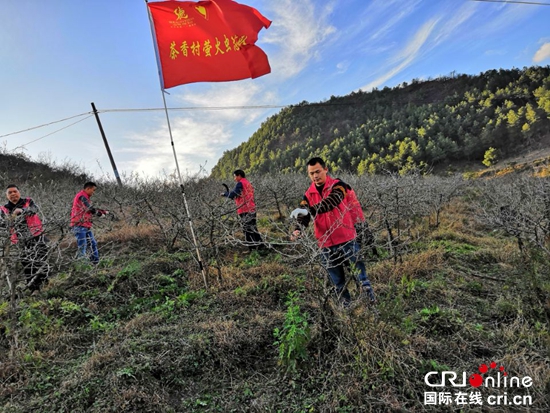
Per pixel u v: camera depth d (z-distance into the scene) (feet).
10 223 9.67
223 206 16.38
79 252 14.87
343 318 8.24
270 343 9.07
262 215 27.48
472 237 18.93
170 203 22.29
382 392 6.85
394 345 7.73
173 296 12.34
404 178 23.71
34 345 9.00
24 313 10.37
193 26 12.69
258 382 7.77
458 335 8.71
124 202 27.45
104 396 7.13
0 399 7.25
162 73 12.75
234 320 10.24
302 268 13.74
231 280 13.05
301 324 8.57
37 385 7.64
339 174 46.50
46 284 13.03
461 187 35.27
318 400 6.97
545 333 8.41
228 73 13.16
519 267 12.02
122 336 9.54
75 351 9.17
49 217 13.73
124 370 7.63
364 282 10.02
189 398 7.38
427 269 13.66
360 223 10.51
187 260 15.89
